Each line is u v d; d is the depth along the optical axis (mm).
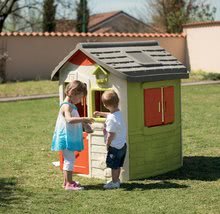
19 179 7688
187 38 28812
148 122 7668
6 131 11375
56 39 25438
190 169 8062
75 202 6637
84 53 7621
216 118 12414
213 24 26953
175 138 8062
